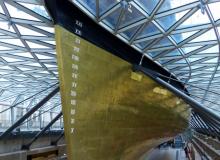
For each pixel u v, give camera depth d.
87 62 14.30
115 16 15.51
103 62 15.50
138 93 18.86
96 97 15.09
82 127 14.28
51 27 17.86
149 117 21.61
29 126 47.97
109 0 14.06
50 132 36.47
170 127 28.41
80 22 13.80
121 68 17.06
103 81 15.59
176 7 15.12
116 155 18.50
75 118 13.71
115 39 16.62
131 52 18.19
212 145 31.55
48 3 12.17
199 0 14.41
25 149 28.88
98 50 15.04
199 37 18.56
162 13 15.58
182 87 30.12
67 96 13.23
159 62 22.42
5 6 16.67
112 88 16.36
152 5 14.98
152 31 17.64
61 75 12.98
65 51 12.99
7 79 35.22
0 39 21.69
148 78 19.23
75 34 13.47
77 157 14.11
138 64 18.88
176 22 16.56
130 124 19.02
